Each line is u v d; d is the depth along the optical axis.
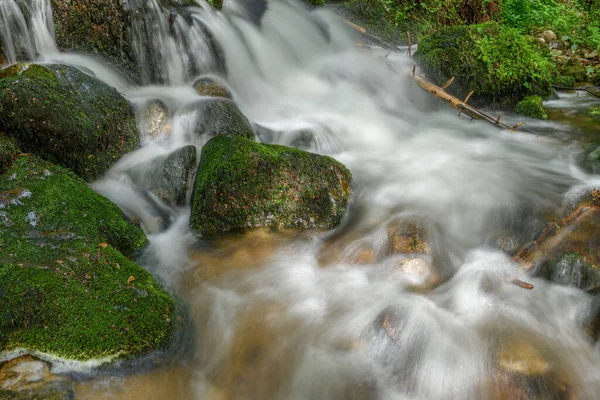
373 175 6.47
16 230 4.21
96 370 3.45
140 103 6.44
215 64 7.92
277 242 5.14
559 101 9.26
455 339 3.89
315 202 5.33
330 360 3.83
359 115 7.96
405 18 11.44
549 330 4.03
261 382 3.68
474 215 5.57
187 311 4.23
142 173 5.75
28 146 5.20
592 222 5.04
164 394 3.50
